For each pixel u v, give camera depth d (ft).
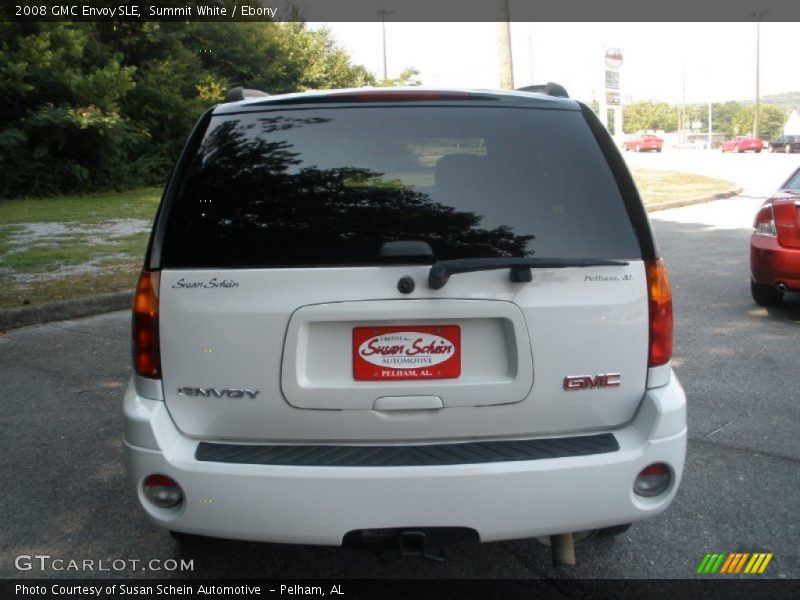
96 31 79.00
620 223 8.51
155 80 81.10
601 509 8.09
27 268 31.24
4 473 13.12
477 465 7.89
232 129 8.96
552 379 8.27
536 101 9.28
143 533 11.11
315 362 8.21
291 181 8.54
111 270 30.91
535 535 8.04
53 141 69.72
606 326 8.31
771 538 10.72
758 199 65.05
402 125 8.89
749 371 18.13
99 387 17.78
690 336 21.38
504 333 8.25
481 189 8.59
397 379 8.20
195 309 8.18
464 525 7.89
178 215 8.44
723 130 438.81
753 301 25.61
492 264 8.07
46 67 67.41
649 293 8.44
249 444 8.35
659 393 8.47
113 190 74.90
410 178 8.63
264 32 100.68
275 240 8.23
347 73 129.18
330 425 8.25
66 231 43.78
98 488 12.55
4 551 10.64
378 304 8.05
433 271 7.95
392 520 7.84
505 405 8.28
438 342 8.21
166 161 83.10
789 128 346.13
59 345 21.48
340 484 7.79
